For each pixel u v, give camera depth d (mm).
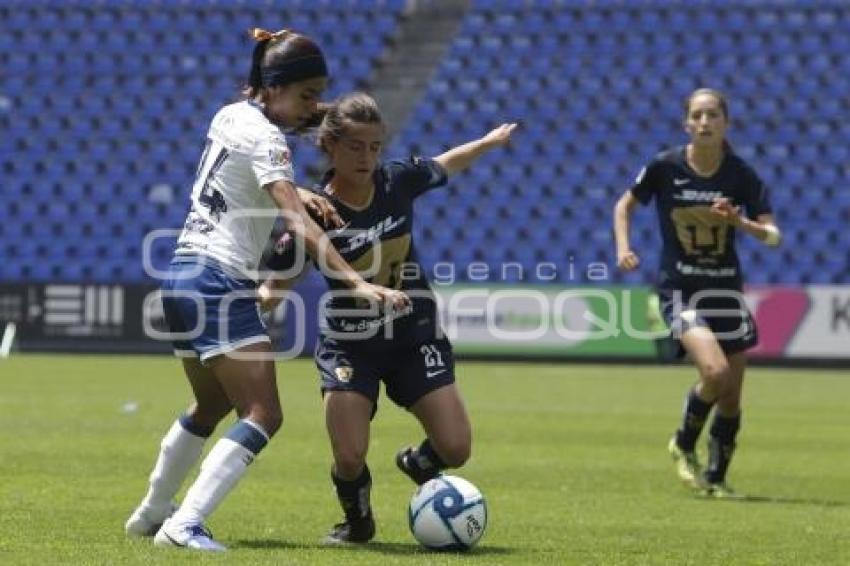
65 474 43062
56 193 129750
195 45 138875
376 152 28609
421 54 137375
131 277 125000
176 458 29594
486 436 59469
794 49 132250
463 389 84188
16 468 44375
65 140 132875
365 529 30234
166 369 95000
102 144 132500
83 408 68250
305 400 75812
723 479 42844
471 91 133625
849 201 122500
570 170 126375
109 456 48625
